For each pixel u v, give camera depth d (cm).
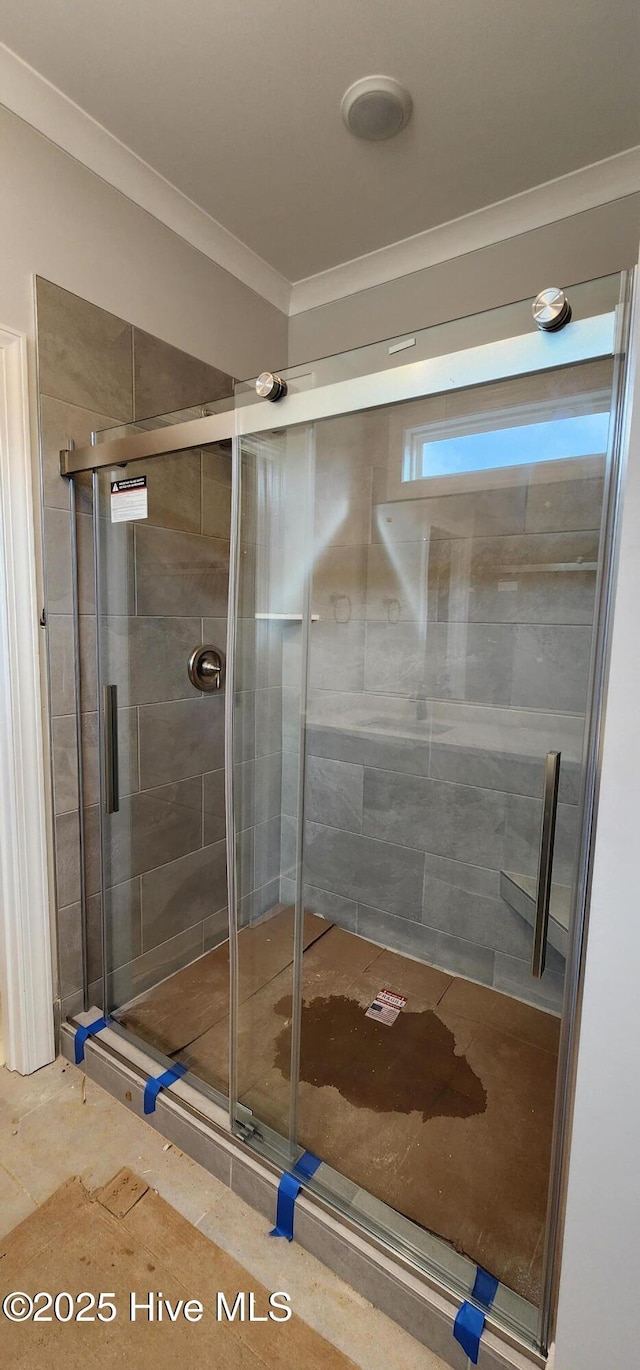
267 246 184
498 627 165
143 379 163
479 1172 118
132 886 171
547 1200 106
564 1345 79
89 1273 103
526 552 155
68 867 155
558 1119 88
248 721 167
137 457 148
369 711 193
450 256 177
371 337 197
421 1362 91
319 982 181
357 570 186
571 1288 77
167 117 134
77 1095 143
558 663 154
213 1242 109
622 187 148
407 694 185
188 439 140
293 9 109
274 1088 134
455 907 182
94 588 155
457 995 175
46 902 150
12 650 138
